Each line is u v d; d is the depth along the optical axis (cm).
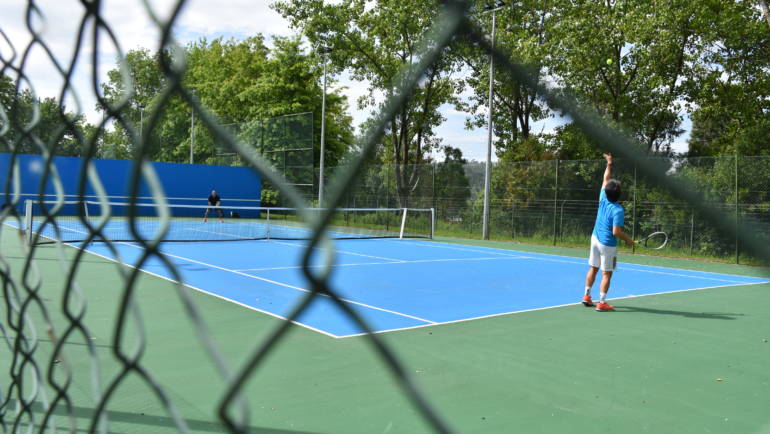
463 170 2112
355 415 361
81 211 83
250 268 1066
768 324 659
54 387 114
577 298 821
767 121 1736
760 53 1744
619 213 707
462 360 491
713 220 65
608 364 488
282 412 365
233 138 54
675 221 1489
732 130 1823
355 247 1602
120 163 2573
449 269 1130
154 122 60
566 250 1636
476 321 649
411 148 2705
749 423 362
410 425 347
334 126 4019
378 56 2653
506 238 1953
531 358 502
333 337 550
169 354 485
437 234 2173
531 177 1880
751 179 1282
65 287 92
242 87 4159
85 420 328
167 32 54
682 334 605
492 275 1052
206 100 4194
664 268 1246
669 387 431
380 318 657
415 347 530
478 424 354
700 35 1727
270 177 50
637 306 765
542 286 928
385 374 441
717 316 703
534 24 1925
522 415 370
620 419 365
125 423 338
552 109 53
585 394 411
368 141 46
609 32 1625
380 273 1056
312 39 2678
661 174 61
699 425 358
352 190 47
